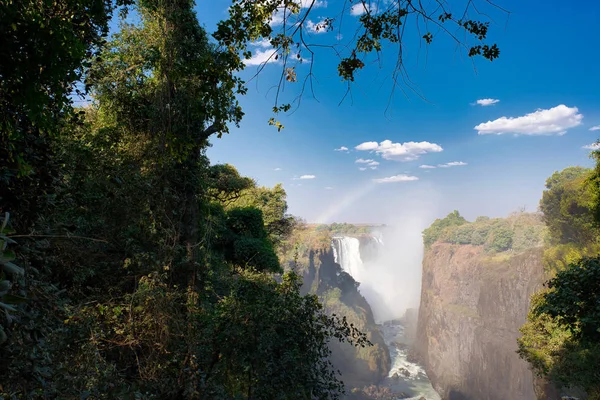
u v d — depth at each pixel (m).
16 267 2.04
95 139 10.38
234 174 31.09
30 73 3.45
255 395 10.60
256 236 27.50
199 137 13.16
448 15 3.26
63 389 4.35
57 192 5.21
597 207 27.19
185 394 8.88
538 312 14.66
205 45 12.29
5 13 3.17
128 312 9.20
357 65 4.28
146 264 9.81
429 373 83.06
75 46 3.70
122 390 5.64
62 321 5.58
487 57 4.09
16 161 3.94
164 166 11.71
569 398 21.83
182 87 11.42
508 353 64.50
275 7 4.91
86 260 8.28
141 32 12.43
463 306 84.75
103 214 8.48
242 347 10.85
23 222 4.12
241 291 12.21
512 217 93.62
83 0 4.98
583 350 21.03
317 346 11.72
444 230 109.88
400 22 3.47
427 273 105.06
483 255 86.50
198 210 15.94
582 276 13.15
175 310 9.91
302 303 12.29
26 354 3.43
